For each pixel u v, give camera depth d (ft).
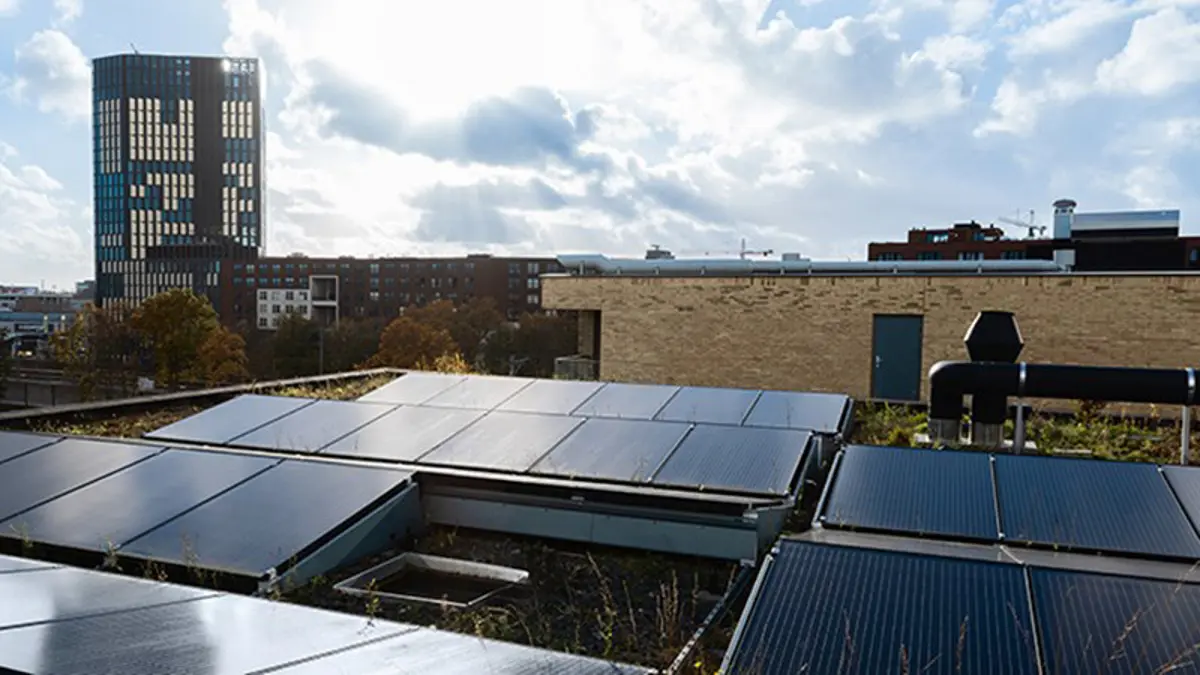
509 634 16.40
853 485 21.30
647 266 101.30
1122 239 189.67
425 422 28.78
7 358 282.97
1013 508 19.54
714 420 28.68
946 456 23.00
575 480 22.39
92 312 289.74
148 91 538.88
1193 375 27.32
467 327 311.06
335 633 11.52
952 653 12.48
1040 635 12.82
